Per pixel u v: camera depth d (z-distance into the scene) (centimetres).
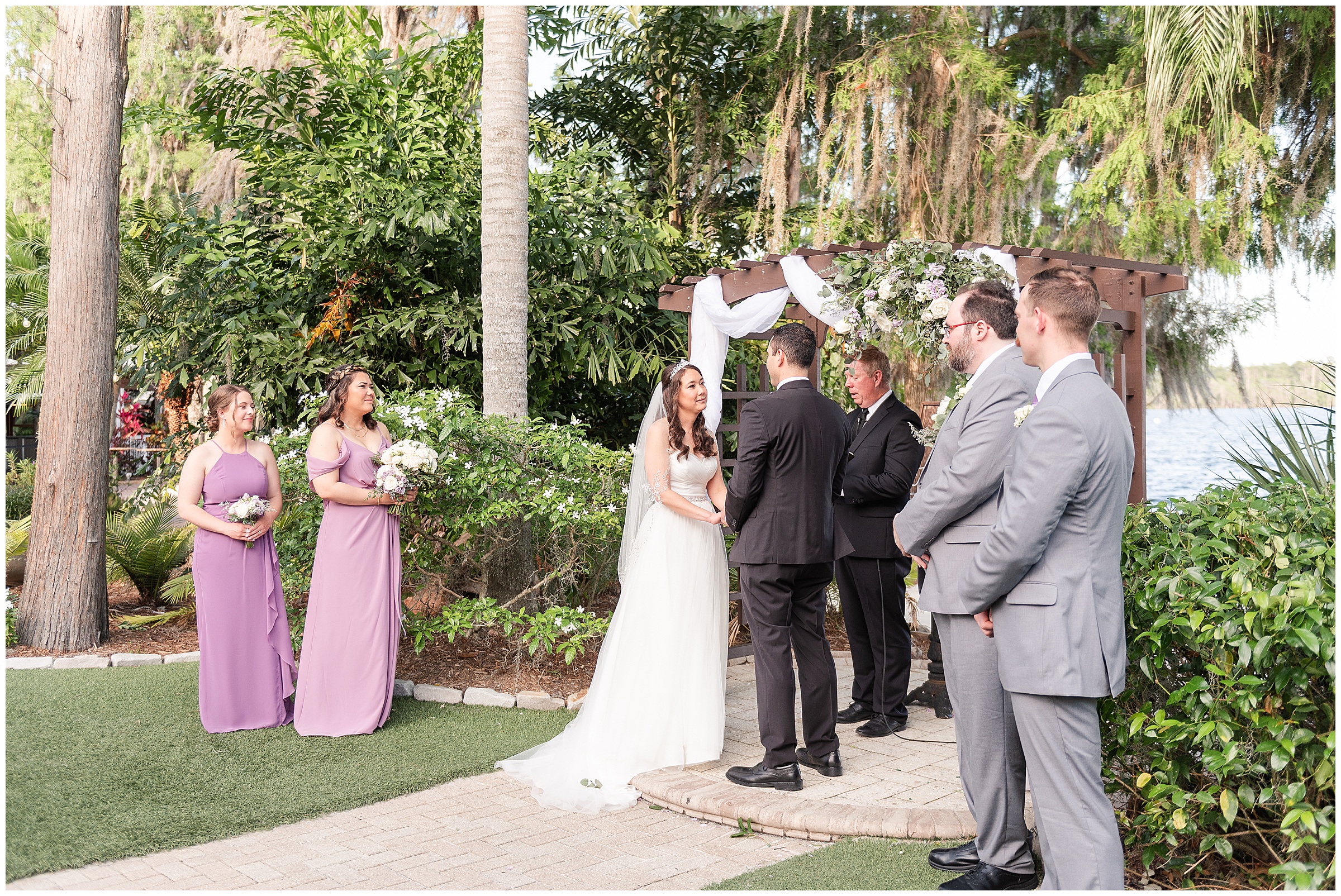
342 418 454
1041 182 973
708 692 400
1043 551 251
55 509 573
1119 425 256
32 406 1234
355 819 340
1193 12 811
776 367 381
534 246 729
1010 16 1116
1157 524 307
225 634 432
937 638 487
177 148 1334
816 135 1132
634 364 767
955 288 422
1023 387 286
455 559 581
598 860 305
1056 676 249
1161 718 276
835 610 733
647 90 1131
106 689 491
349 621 438
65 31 581
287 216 794
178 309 775
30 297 1148
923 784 367
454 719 462
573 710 481
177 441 773
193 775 374
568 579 566
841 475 388
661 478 398
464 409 544
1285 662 254
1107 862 248
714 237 1086
